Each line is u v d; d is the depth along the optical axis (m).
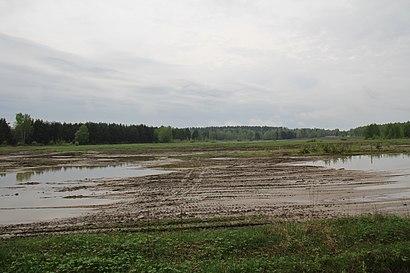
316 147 58.72
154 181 29.58
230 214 17.16
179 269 9.30
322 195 21.67
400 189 23.09
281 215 16.72
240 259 10.20
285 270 9.27
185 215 17.23
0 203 21.77
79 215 18.31
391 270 9.55
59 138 121.12
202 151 72.38
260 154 56.22
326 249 10.70
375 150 57.22
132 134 136.25
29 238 14.23
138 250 10.99
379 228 11.98
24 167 44.56
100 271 9.34
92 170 40.41
